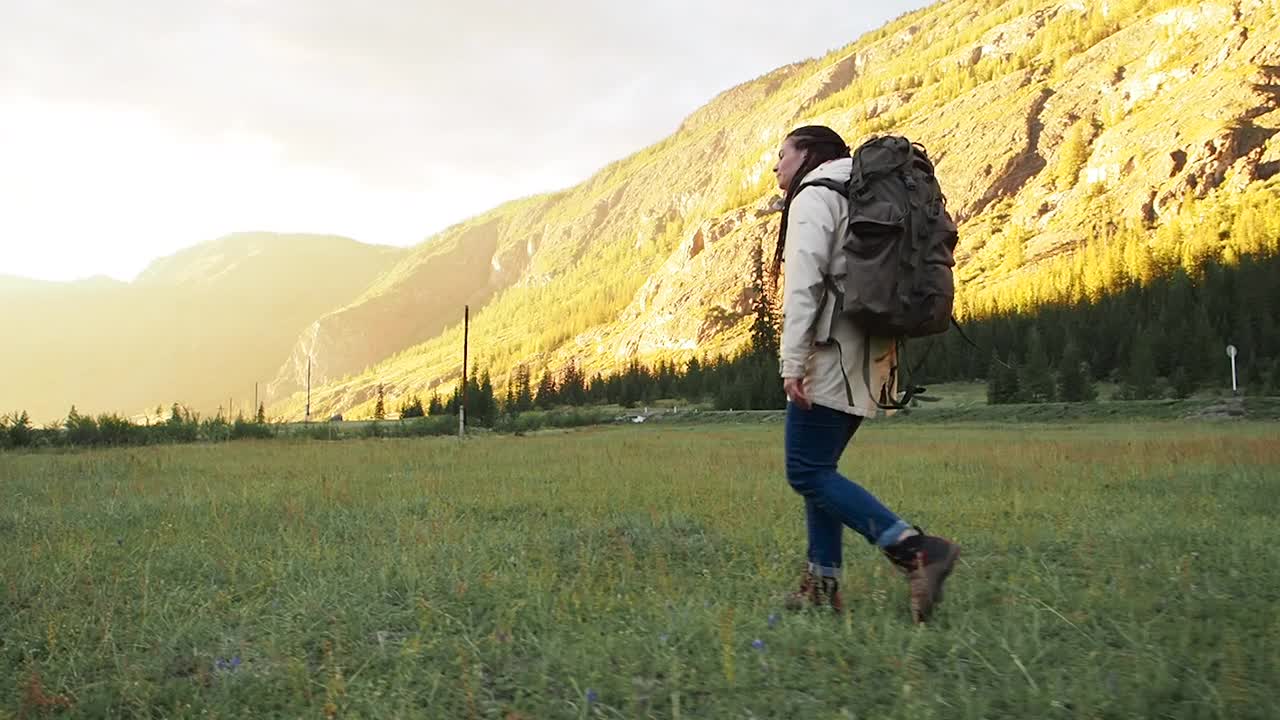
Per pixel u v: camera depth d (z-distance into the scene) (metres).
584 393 150.75
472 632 3.28
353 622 3.37
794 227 3.38
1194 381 83.69
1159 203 183.12
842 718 2.32
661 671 2.79
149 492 8.55
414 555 4.57
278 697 2.63
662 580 3.95
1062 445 16.11
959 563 4.47
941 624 3.23
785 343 3.37
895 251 3.21
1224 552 4.54
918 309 3.23
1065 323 108.06
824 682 2.60
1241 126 184.50
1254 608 3.30
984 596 3.67
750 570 4.46
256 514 6.50
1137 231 176.38
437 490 8.31
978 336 106.31
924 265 3.24
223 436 36.00
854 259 3.23
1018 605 3.44
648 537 5.41
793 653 2.91
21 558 4.62
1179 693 2.43
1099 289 129.00
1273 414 47.25
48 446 29.44
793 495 7.62
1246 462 10.59
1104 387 94.81
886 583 3.93
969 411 57.75
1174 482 8.48
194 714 2.53
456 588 3.83
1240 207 162.00
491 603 3.64
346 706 2.53
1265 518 5.84
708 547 5.12
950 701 2.44
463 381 63.75
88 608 3.62
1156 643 2.85
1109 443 16.72
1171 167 189.25
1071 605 3.44
